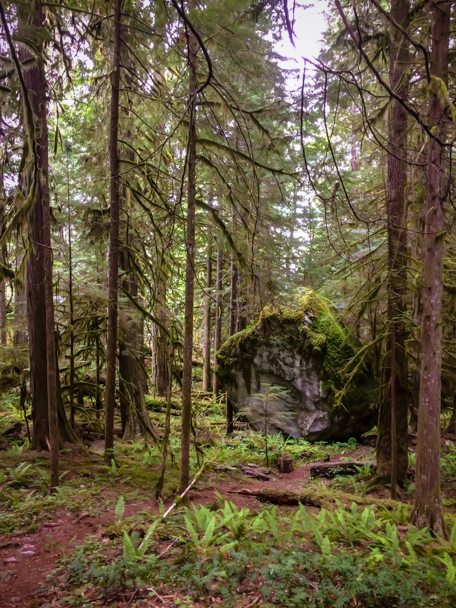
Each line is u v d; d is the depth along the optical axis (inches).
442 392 441.1
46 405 313.0
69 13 327.0
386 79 311.7
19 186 298.5
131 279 394.6
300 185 277.7
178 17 198.5
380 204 359.6
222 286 689.6
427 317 213.5
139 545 174.7
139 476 283.4
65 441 320.2
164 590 144.5
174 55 279.7
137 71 346.6
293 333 482.9
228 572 155.1
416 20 211.3
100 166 343.6
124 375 398.9
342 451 439.2
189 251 228.7
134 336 390.0
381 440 316.2
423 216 276.4
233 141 286.7
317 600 140.2
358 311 319.9
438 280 212.1
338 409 453.1
